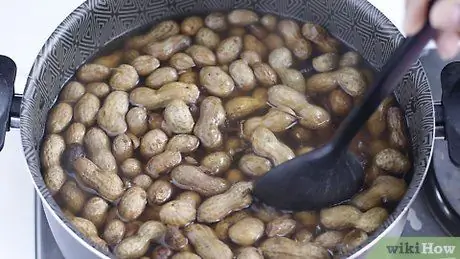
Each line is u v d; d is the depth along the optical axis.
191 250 0.66
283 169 0.66
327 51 0.76
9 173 0.76
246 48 0.76
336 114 0.72
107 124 0.71
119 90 0.73
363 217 0.66
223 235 0.66
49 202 0.62
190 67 0.75
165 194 0.68
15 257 0.73
